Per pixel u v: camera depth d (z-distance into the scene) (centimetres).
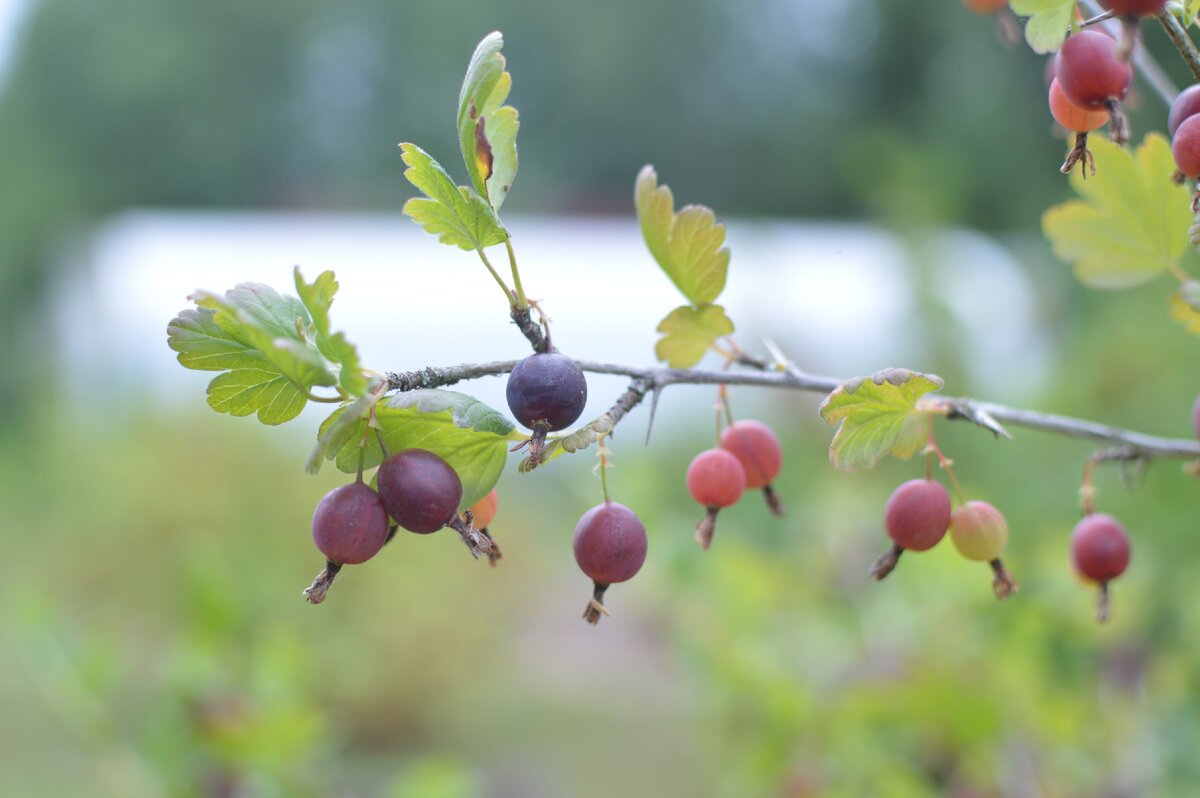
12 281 2038
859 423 144
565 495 1068
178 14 2414
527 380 124
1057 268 852
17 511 1201
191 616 339
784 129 2239
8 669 834
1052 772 318
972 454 586
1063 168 141
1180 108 132
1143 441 166
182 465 760
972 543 150
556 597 1027
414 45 2388
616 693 808
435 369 130
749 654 334
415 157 132
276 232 1522
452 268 1286
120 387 1344
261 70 2452
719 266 167
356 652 707
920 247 730
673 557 347
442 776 318
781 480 690
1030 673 311
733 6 2264
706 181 2316
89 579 762
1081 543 167
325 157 2494
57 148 2322
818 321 1020
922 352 719
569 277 1274
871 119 2150
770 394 870
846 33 2186
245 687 338
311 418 882
